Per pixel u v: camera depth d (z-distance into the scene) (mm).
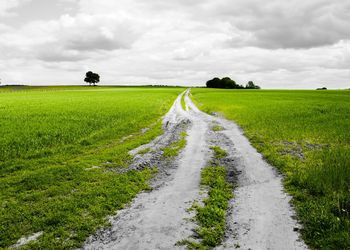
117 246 7379
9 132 20766
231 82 185125
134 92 96062
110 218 8805
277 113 32188
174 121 29406
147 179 12250
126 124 25531
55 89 136750
